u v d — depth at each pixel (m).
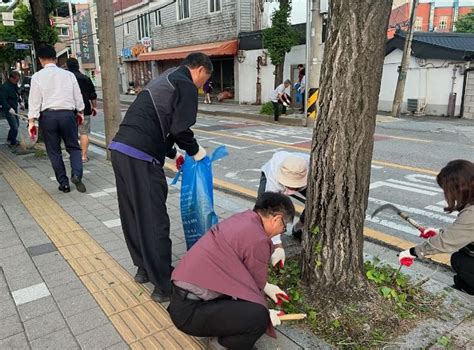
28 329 2.63
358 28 2.38
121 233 4.13
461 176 2.57
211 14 20.61
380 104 16.44
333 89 2.51
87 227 4.29
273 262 2.99
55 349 2.44
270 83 18.16
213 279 2.17
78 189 5.51
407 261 2.86
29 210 4.83
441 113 14.62
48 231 4.19
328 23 2.53
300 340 2.47
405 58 14.05
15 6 31.50
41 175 6.48
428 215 4.82
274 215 2.26
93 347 2.45
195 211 3.17
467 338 2.48
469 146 8.90
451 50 13.68
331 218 2.67
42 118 5.25
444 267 3.49
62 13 38.69
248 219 2.27
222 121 14.62
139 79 29.52
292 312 2.65
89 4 35.53
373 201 5.33
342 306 2.67
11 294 3.03
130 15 28.33
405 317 2.64
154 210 2.89
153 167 2.88
